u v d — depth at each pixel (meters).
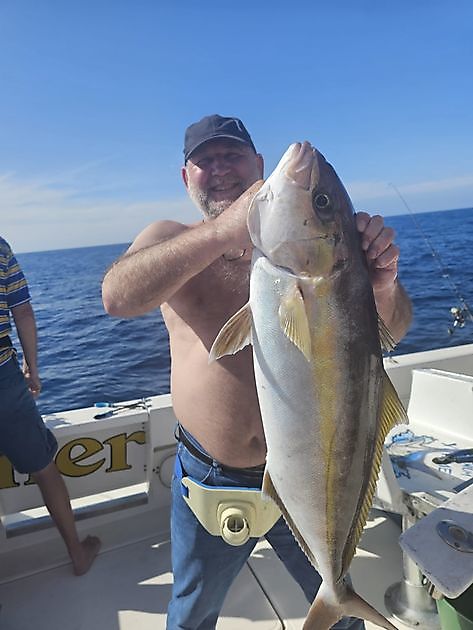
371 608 1.57
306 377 1.48
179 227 2.01
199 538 1.98
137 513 3.16
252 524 1.90
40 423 2.76
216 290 1.93
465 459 2.71
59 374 8.84
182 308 1.96
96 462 3.12
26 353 3.13
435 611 2.39
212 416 1.92
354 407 1.50
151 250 1.63
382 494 2.46
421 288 11.04
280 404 1.51
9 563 2.89
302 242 1.50
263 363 1.53
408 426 3.28
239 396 1.90
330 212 1.51
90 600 2.69
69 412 3.21
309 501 1.53
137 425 3.17
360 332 1.50
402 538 1.61
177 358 2.10
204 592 2.01
